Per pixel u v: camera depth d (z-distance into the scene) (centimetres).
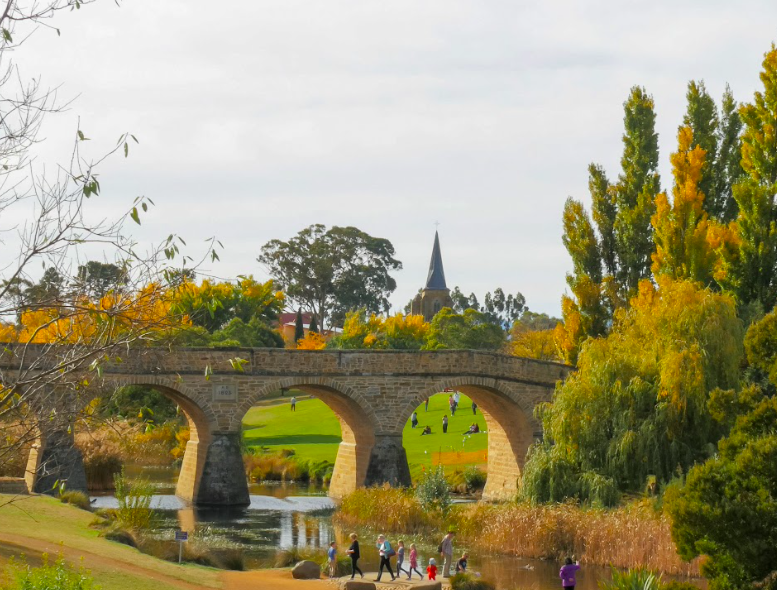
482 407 6931
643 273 7231
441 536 4888
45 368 1650
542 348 11838
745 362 5791
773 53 6450
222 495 6038
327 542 4800
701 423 5194
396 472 6297
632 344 5612
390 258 16838
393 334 13912
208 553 3969
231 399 6103
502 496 6562
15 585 2023
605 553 4281
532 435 6544
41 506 4281
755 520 2577
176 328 1728
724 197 7238
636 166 7350
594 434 5366
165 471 7856
